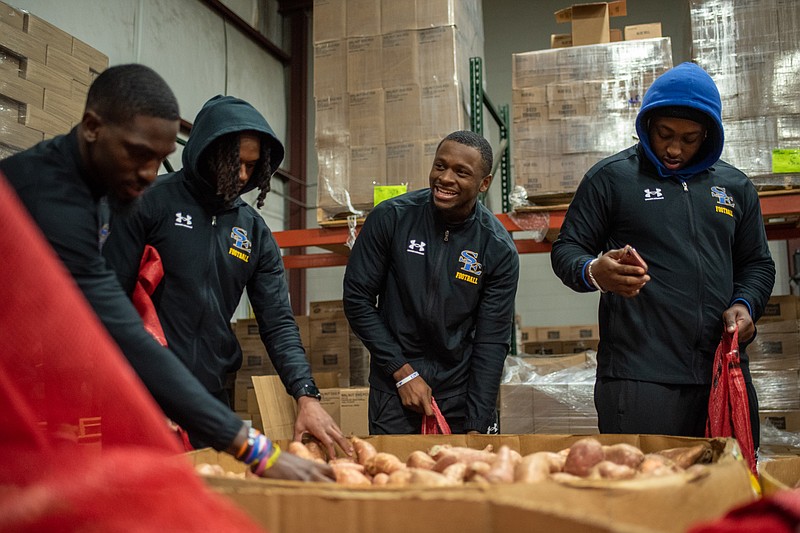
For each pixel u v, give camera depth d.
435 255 1.87
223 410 0.97
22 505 0.53
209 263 1.62
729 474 0.83
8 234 0.59
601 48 2.77
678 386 1.59
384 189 2.83
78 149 1.03
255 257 1.75
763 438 2.60
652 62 2.73
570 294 5.94
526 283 6.04
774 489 0.94
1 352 0.58
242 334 3.43
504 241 1.93
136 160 1.01
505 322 1.92
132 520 0.55
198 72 4.98
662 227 1.63
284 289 1.81
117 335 0.96
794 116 2.55
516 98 2.81
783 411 2.71
